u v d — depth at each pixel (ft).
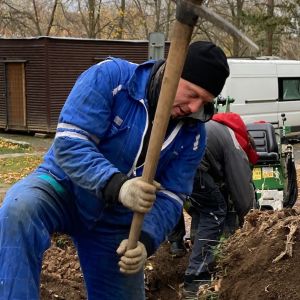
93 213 9.08
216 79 8.07
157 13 106.32
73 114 8.27
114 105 8.59
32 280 8.04
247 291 11.48
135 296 9.93
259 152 19.88
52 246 16.78
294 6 85.76
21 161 48.91
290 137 63.16
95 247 9.57
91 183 7.95
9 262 7.88
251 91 58.54
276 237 12.30
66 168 8.18
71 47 64.75
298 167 44.01
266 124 20.62
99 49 65.77
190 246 18.02
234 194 15.48
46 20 116.26
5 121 68.08
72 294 14.85
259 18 85.81
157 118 7.18
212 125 15.55
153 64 8.78
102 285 9.80
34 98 65.67
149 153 7.36
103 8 111.55
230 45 110.11
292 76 62.18
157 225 9.21
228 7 97.30
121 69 8.64
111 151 8.75
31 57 65.10
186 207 16.88
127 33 115.34
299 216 12.54
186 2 6.63
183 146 9.34
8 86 67.15
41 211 8.32
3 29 106.32
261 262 11.87
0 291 7.81
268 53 90.89
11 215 8.06
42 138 65.41
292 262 11.49
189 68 8.02
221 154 15.40
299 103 62.90
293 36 99.25
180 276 16.89
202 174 15.29
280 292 10.93
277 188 19.88
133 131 8.68
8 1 104.63
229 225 16.49
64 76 64.95
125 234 9.52
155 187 7.56
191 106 8.27
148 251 9.09
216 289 12.35
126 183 7.65
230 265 12.57
